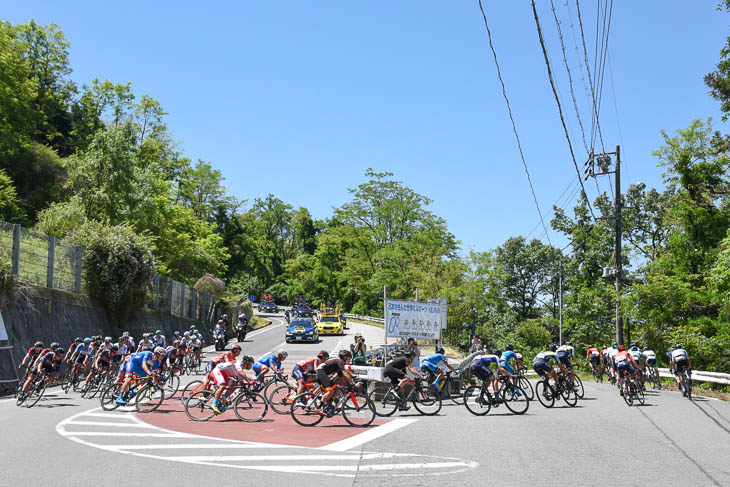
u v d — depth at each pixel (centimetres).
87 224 3177
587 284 5622
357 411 1281
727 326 3428
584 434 1148
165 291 4103
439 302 2291
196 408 1372
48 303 2431
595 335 4934
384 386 1738
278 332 5434
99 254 2989
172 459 884
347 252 8375
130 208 4259
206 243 6022
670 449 984
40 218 3425
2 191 3950
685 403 1772
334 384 1277
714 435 1141
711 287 3522
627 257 5319
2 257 2183
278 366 1541
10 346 1978
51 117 5997
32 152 4916
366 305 8381
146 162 6147
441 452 952
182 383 2133
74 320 2633
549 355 1697
